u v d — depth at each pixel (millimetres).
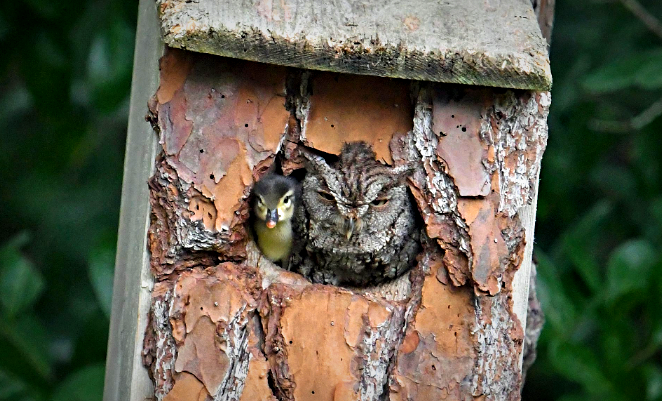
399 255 4891
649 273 5605
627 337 5598
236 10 4195
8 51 6262
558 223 6496
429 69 4191
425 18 4328
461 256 4484
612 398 5484
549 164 6238
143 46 4789
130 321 4637
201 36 4094
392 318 4551
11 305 5820
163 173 4430
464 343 4508
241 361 4438
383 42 4180
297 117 4641
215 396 4367
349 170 4703
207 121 4441
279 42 4133
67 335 6543
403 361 4516
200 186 4422
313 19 4234
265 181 4883
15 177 6785
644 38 6449
